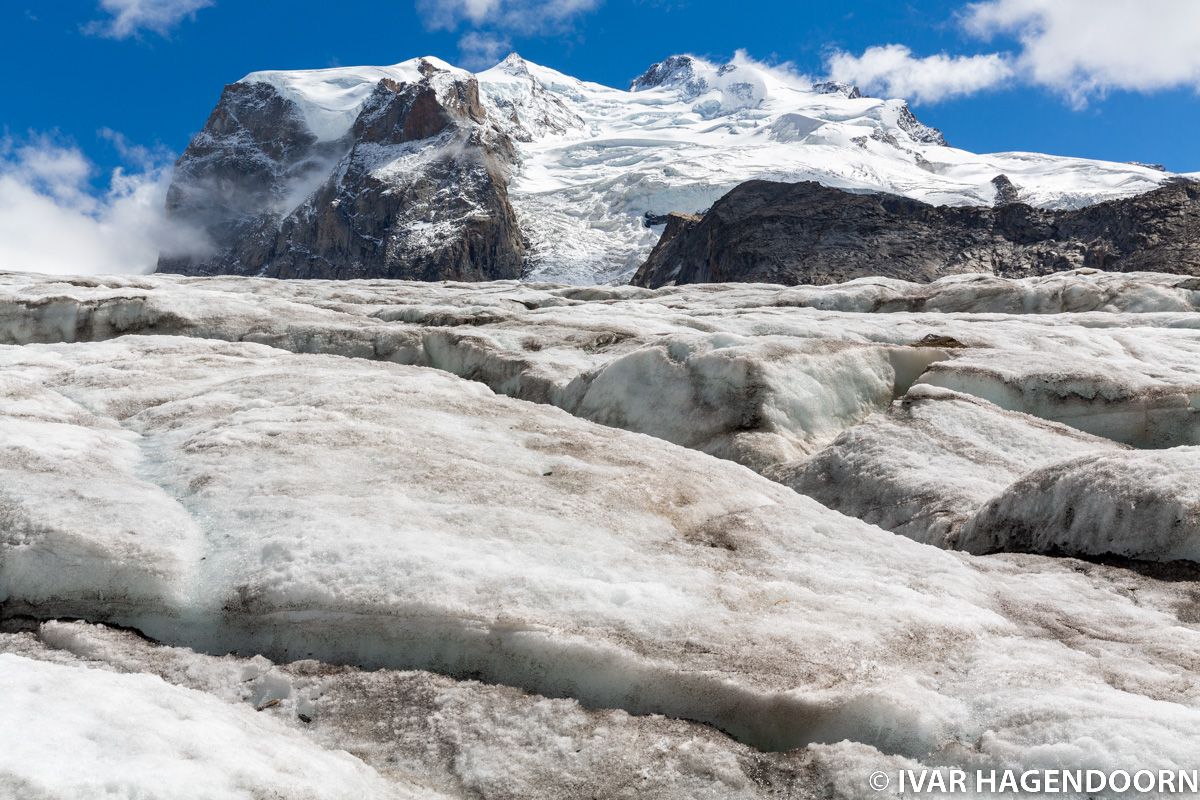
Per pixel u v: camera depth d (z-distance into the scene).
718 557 8.53
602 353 24.14
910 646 7.04
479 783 5.69
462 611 6.91
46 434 10.74
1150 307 34.62
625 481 10.08
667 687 6.43
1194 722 5.62
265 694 6.67
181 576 7.67
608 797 5.58
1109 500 10.30
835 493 15.42
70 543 7.78
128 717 4.97
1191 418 18.11
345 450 10.32
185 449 10.45
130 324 26.95
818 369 19.52
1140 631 7.89
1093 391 18.62
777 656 6.65
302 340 25.98
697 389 19.06
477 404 13.11
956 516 12.86
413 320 30.77
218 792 4.57
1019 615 8.14
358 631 7.07
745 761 5.86
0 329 27.02
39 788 4.15
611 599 7.30
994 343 23.16
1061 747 5.46
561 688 6.64
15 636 7.38
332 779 5.18
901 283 41.19
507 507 8.98
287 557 7.70
